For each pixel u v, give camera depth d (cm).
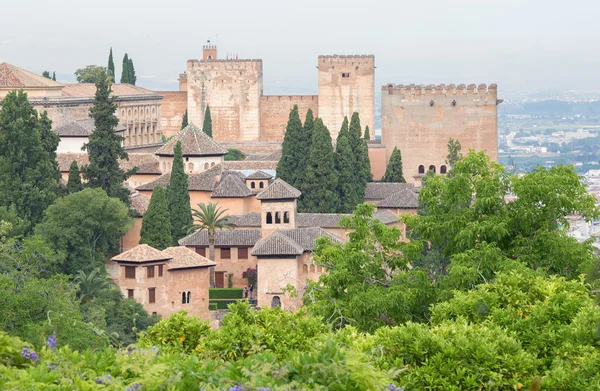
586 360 11444
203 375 8825
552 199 17762
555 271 17400
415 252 18075
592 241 17775
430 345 11494
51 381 8450
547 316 12769
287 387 8594
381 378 8944
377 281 17700
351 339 11762
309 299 17625
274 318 12569
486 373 11281
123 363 9044
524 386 11269
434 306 15038
